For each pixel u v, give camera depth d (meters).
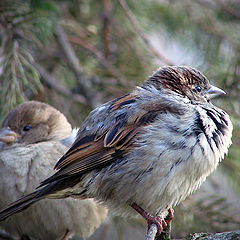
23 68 12.12
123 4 12.99
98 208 11.32
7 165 10.87
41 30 11.74
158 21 13.71
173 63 13.30
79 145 9.52
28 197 9.59
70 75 12.96
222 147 9.48
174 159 9.07
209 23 13.70
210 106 9.82
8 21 11.70
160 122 9.23
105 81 12.95
